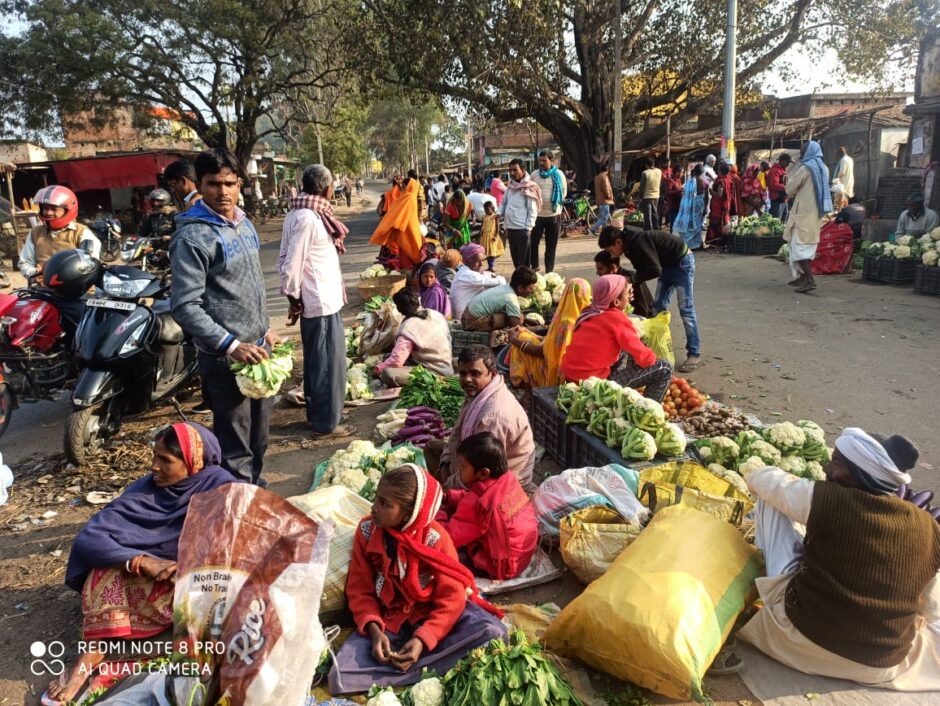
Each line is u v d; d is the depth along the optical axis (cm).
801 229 1009
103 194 3125
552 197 1169
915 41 2242
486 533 365
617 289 519
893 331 798
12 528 447
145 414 651
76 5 2536
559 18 2012
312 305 537
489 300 714
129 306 543
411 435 518
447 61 2067
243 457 434
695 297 1041
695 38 2353
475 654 284
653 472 400
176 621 242
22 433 627
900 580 275
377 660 299
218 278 403
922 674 292
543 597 359
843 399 603
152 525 336
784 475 313
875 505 275
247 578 244
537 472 507
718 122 3020
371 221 3359
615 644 282
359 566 322
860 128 2408
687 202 1487
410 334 665
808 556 289
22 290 623
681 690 271
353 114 4281
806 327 837
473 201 1638
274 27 2775
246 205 3397
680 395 546
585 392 471
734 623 297
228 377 412
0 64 2523
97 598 319
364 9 2250
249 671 234
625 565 306
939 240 1003
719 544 315
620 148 2211
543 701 260
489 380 434
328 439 569
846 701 284
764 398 617
